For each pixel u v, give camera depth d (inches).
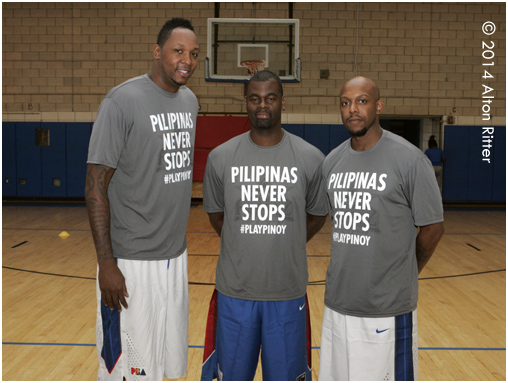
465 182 373.4
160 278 64.7
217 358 68.4
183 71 61.2
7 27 369.7
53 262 180.2
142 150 61.3
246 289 65.4
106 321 63.5
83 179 373.7
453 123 370.6
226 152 67.9
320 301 133.9
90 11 366.6
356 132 60.2
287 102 370.3
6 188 375.9
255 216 65.4
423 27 365.1
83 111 372.8
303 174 66.6
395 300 59.9
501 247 215.6
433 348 102.6
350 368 61.5
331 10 363.6
